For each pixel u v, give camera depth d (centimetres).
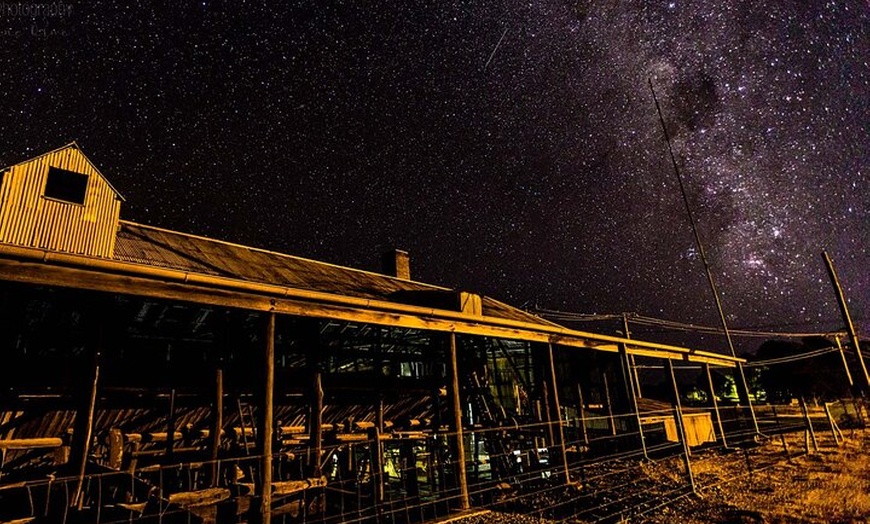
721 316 2041
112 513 593
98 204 1034
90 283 545
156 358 945
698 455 1606
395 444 1320
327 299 747
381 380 1147
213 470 782
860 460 1366
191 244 1169
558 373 1744
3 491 636
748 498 981
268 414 670
